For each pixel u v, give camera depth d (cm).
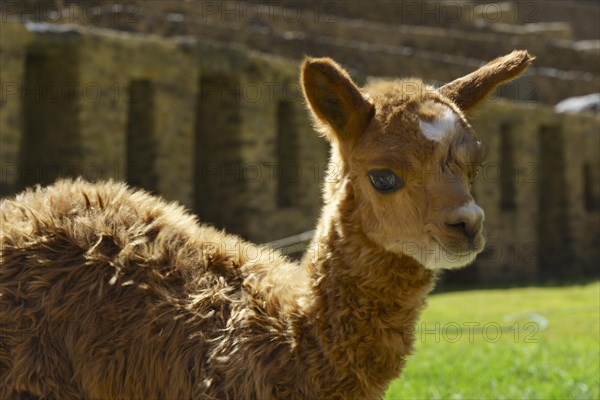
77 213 595
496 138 3481
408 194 525
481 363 1272
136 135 2389
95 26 2897
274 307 554
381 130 539
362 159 541
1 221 591
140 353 545
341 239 545
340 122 565
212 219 2669
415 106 544
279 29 4044
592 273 3994
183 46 2412
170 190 2377
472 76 598
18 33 1973
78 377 548
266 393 527
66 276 564
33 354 545
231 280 578
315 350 535
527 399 1008
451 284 3394
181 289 568
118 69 2231
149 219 605
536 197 3688
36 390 541
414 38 4581
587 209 4125
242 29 3469
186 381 539
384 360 537
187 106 2428
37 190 624
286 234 2734
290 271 593
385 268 534
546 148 3947
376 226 534
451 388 1074
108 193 612
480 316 1988
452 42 4691
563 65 5228
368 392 536
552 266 3941
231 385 530
